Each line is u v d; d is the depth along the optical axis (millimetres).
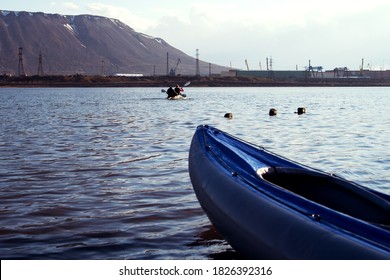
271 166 9586
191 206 12047
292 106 59781
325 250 5961
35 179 14930
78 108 55281
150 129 30172
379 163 18078
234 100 78375
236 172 8891
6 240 9555
